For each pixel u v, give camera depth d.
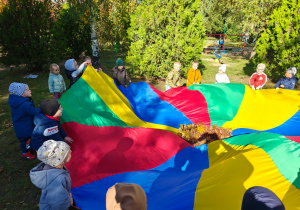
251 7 13.53
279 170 2.59
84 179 2.99
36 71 11.66
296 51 9.42
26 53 10.82
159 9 9.62
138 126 4.48
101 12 14.06
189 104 5.65
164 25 10.10
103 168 3.28
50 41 11.36
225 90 5.70
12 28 10.10
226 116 5.37
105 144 3.54
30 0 10.42
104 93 4.54
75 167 3.22
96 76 4.62
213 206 2.18
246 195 1.26
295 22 9.40
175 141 3.96
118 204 1.16
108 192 1.26
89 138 3.51
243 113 5.35
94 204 2.54
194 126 4.63
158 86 10.00
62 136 3.46
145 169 3.39
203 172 2.84
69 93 4.18
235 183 2.40
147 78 10.75
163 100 5.88
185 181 2.76
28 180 3.92
